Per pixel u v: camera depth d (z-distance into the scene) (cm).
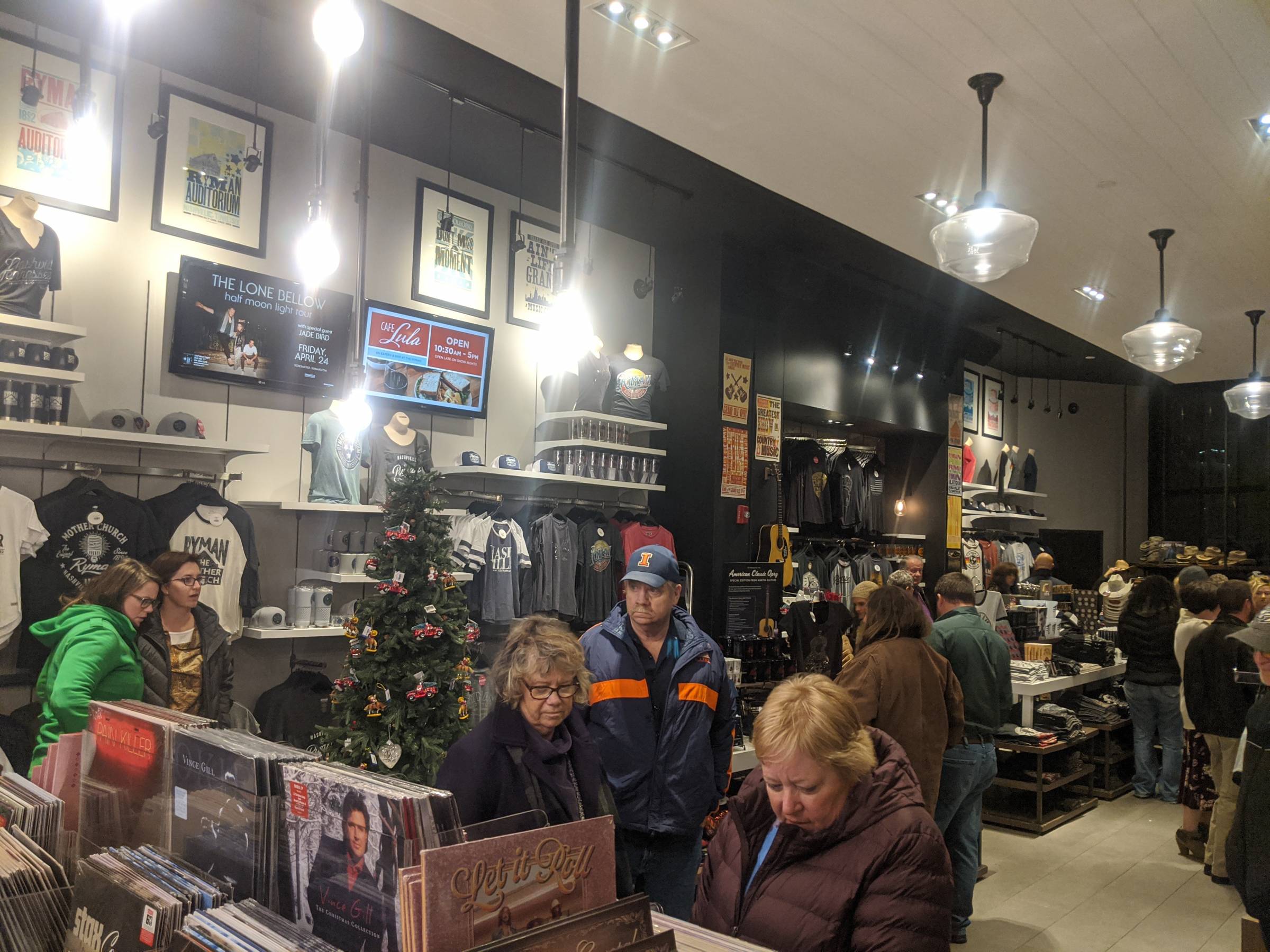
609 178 553
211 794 143
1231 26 370
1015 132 469
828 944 165
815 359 747
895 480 947
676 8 366
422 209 541
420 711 356
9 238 376
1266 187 531
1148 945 427
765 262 693
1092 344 962
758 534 682
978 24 371
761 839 188
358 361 365
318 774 129
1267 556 1158
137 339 432
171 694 333
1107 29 373
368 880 118
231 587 438
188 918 123
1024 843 581
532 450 605
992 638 429
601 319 647
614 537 595
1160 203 558
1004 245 400
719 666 314
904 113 452
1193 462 1221
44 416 375
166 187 443
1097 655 726
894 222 613
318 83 451
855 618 648
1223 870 505
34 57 401
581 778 221
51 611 377
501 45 400
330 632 452
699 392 657
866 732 176
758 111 455
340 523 502
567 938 114
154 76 439
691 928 152
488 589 524
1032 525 1219
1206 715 510
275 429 483
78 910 142
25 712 362
